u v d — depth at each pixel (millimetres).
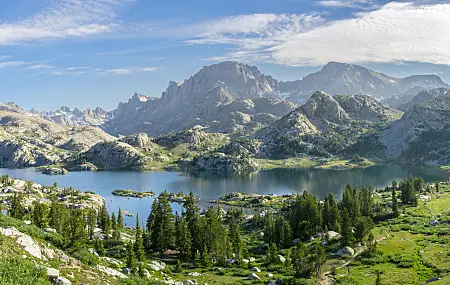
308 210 175375
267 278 108188
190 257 136375
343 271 108375
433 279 92625
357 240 132750
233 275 114688
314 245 142250
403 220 171625
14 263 57375
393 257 114875
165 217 150250
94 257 85938
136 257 120562
